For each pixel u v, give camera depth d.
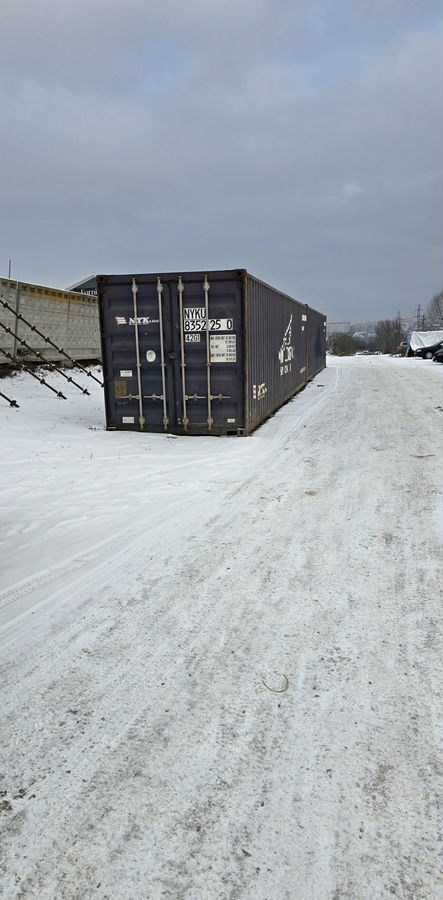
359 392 17.84
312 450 9.20
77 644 3.57
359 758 2.58
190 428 10.48
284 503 6.34
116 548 5.12
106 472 7.86
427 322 98.88
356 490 6.77
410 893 1.97
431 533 5.23
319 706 2.93
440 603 3.94
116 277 10.15
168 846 2.18
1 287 15.48
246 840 2.19
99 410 13.74
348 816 2.28
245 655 3.40
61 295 18.61
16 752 2.68
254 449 9.31
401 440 9.80
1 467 8.11
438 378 22.38
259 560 4.77
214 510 6.16
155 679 3.21
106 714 2.93
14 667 3.35
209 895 1.98
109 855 2.14
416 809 2.30
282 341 14.51
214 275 9.82
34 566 4.76
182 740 2.73
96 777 2.52
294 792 2.41
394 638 3.53
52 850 2.17
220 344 10.07
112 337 10.45
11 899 1.97
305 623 3.74
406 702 2.94
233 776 2.51
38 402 13.95
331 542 5.11
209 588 4.28
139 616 3.90
